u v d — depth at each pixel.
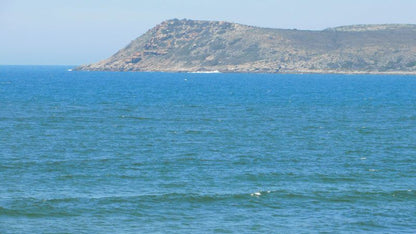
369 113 88.06
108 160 45.75
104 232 28.11
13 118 74.69
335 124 72.50
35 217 30.06
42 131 62.69
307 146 54.19
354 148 53.06
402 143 56.38
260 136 61.00
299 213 31.33
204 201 33.34
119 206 32.09
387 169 43.00
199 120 76.31
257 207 32.34
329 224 29.50
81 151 50.03
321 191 35.69
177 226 29.05
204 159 46.69
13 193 34.44
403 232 28.41
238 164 44.69
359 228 28.92
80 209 31.41
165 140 57.38
